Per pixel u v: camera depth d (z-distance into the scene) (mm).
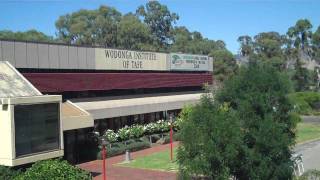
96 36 86562
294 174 21734
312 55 97375
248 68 19516
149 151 35625
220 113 17250
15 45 29797
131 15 93312
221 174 16703
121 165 30031
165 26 106000
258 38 99875
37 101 23297
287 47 97500
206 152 16594
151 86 43031
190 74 49219
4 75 27281
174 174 27016
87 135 32906
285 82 19031
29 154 22844
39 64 31578
